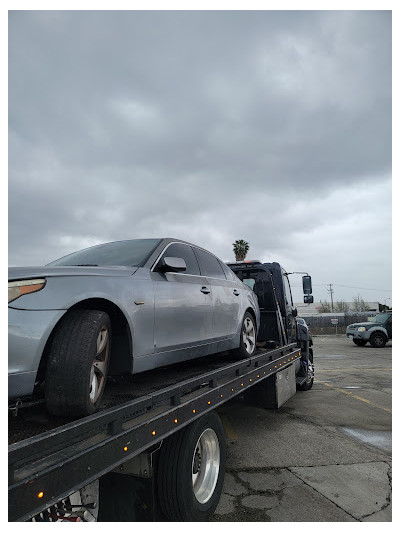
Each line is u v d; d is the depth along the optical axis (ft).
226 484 12.17
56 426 6.59
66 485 5.48
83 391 6.69
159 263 10.91
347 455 14.75
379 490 11.76
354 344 77.05
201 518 9.45
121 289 8.61
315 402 24.03
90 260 10.91
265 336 22.41
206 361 15.29
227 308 14.30
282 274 23.50
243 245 115.34
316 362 46.01
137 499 8.46
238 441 16.49
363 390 27.96
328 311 212.84
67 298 7.02
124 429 7.09
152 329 9.56
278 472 13.14
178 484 8.66
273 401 17.75
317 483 12.25
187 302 11.36
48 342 7.24
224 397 11.71
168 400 8.92
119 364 9.06
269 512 10.33
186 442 9.08
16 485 4.73
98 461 6.17
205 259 14.30
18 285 6.48
